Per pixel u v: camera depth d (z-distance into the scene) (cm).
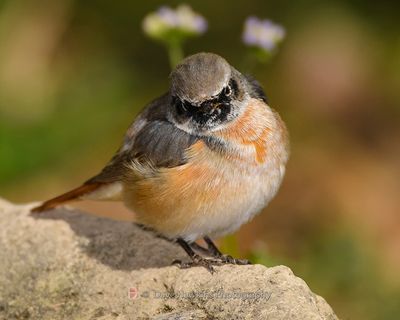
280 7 1869
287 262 1322
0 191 1603
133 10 1847
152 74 1809
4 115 1678
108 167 1025
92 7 1844
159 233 990
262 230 1541
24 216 1081
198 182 933
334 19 1862
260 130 945
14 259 1009
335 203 1625
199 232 962
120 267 977
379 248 1521
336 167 1703
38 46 1762
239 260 971
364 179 1681
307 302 836
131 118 1727
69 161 1655
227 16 1847
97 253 1005
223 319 841
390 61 1845
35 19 1767
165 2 1847
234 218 952
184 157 938
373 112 1811
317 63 1834
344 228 1531
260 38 1112
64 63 1778
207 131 944
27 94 1714
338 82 1825
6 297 966
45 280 975
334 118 1803
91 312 920
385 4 1884
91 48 1808
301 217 1587
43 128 1672
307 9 1870
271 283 867
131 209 1006
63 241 1030
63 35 1789
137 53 1830
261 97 993
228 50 1816
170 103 971
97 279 962
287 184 1653
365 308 1327
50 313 936
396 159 1738
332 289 1359
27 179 1625
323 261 1387
